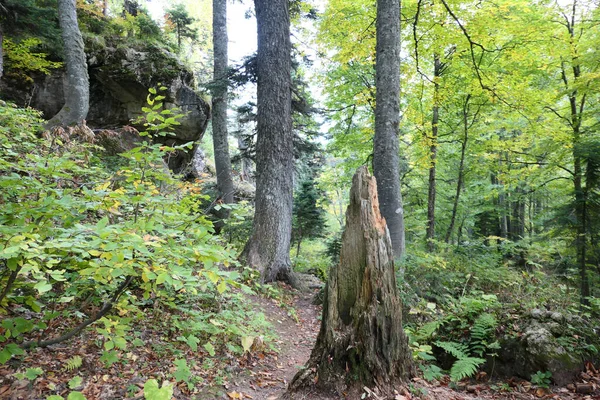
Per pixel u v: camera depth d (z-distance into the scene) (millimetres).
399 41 7676
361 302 3396
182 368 2984
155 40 12984
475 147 13789
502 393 3562
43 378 2924
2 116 4801
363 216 3592
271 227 8469
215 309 5008
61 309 3799
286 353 4961
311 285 9172
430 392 3320
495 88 10742
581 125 11781
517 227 19828
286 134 8820
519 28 9812
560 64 11305
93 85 11445
